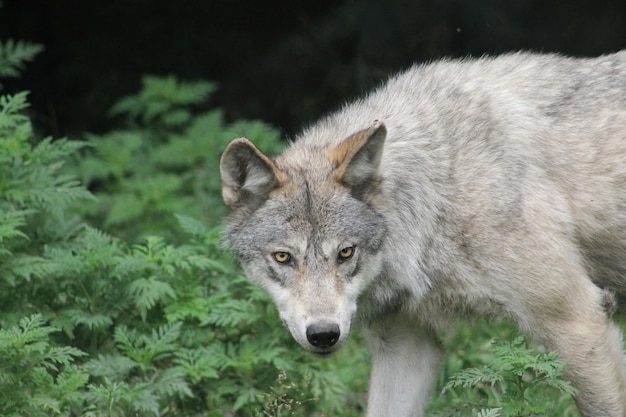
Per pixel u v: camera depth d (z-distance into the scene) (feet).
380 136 30.14
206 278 38.32
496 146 31.68
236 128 54.65
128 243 46.68
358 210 30.48
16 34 63.10
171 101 56.03
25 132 38.06
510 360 29.01
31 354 32.09
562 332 31.17
